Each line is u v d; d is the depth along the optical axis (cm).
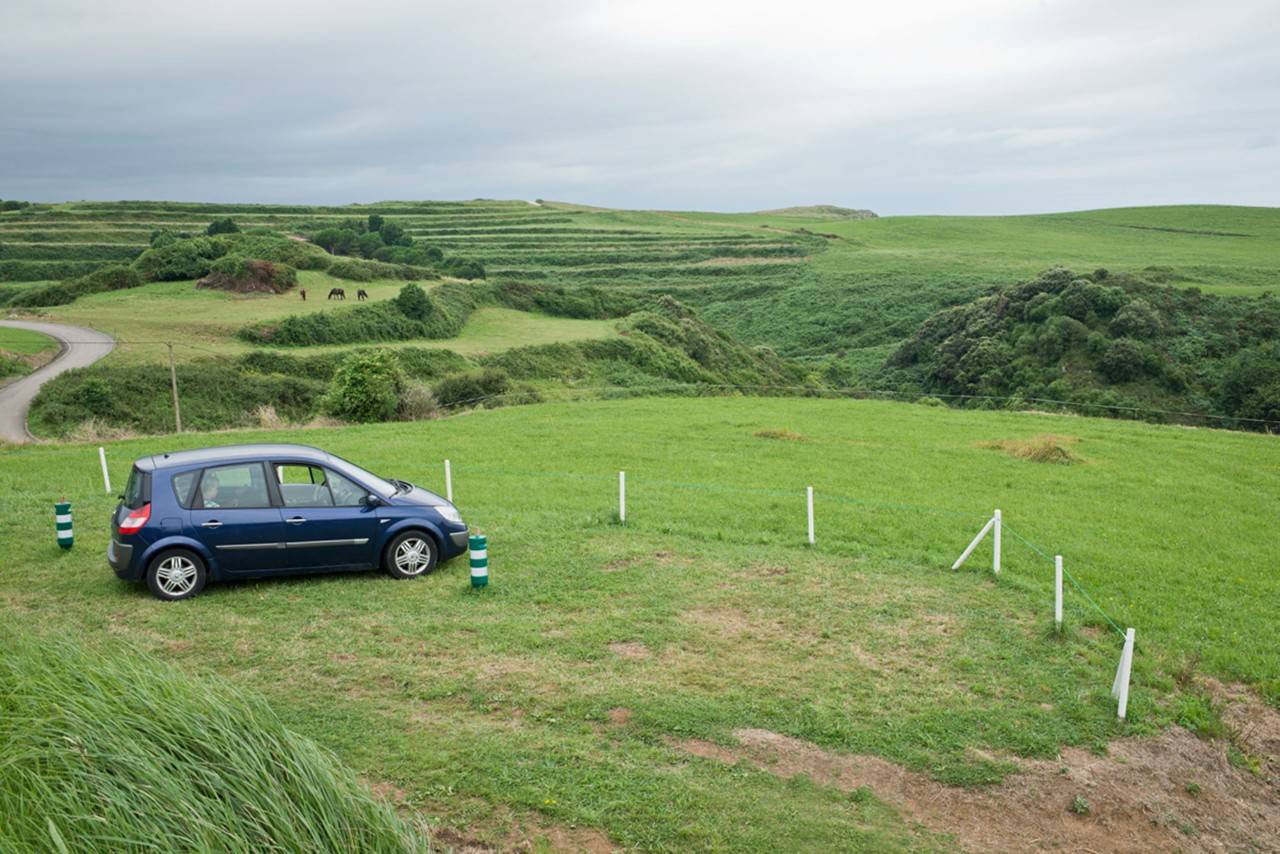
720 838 623
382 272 9756
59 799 476
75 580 1185
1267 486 2472
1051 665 984
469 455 2628
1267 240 14725
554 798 659
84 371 4872
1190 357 5594
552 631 1031
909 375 7369
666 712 815
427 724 777
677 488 2128
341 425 3581
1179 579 1463
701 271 14450
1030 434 3341
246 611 1068
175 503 1113
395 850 526
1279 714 948
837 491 2169
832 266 13800
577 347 7381
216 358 5731
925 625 1098
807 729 798
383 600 1123
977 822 680
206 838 471
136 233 14912
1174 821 713
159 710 550
